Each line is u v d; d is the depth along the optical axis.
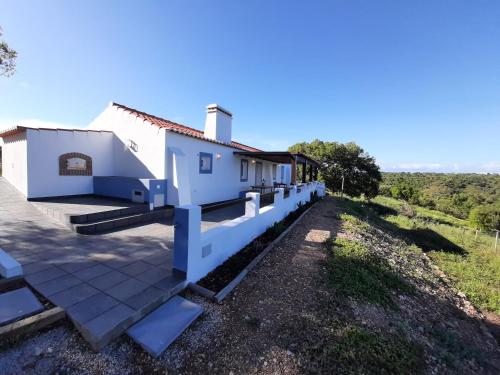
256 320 3.12
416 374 2.72
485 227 25.58
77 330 2.52
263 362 2.49
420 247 12.23
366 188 31.34
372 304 4.00
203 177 9.69
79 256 4.21
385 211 24.55
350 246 6.57
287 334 2.93
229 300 3.47
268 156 12.55
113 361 2.26
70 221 5.69
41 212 6.90
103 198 8.62
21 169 8.62
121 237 5.33
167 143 8.03
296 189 11.55
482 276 8.69
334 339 2.93
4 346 2.22
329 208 14.14
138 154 8.78
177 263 3.58
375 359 2.70
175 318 2.87
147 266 3.93
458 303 6.14
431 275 7.70
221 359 2.47
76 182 8.86
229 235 4.91
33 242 4.77
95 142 9.24
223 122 11.79
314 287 4.17
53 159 8.30
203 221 7.36
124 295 3.04
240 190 12.81
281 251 5.76
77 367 2.15
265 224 7.13
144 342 2.46
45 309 2.70
